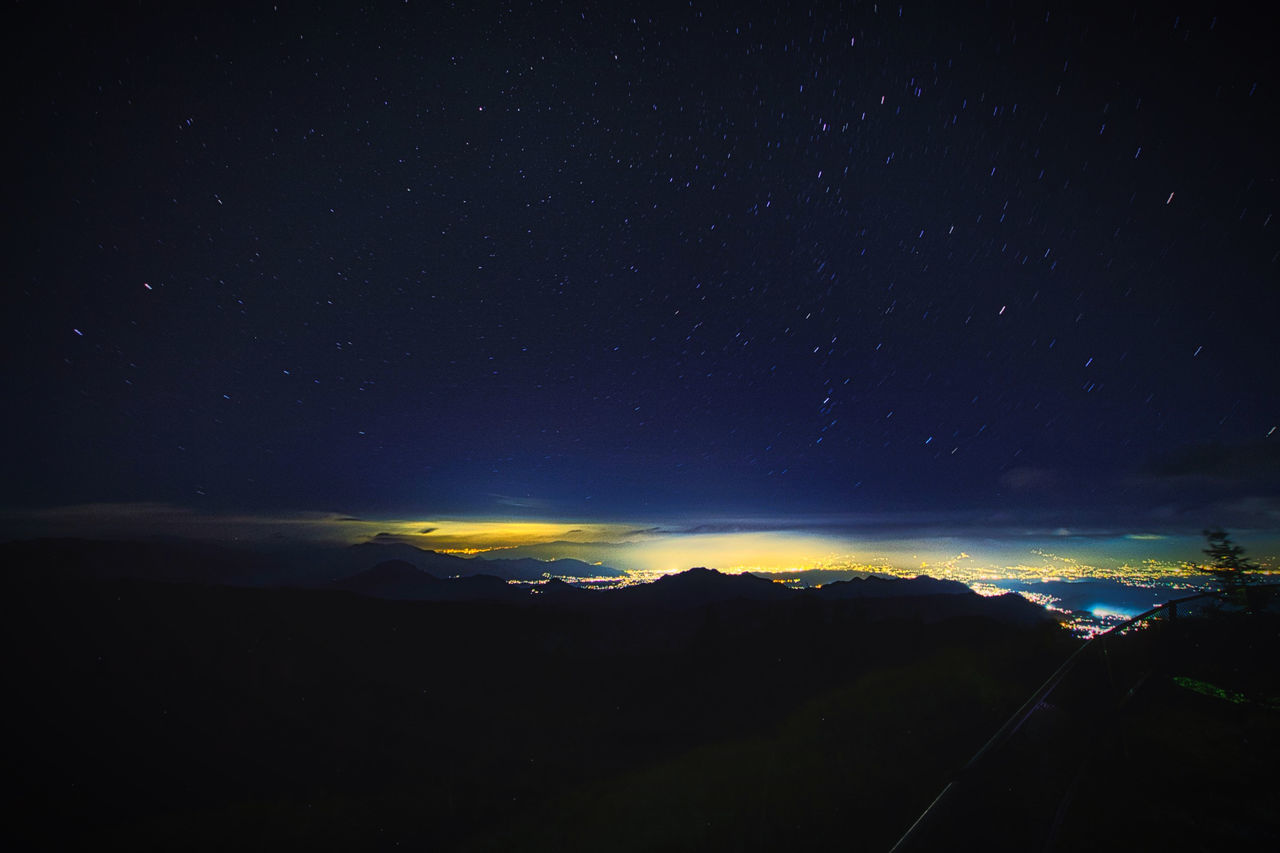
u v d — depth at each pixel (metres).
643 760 18.70
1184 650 16.12
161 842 19.64
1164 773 8.19
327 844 17.19
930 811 5.79
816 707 19.84
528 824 14.79
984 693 15.74
